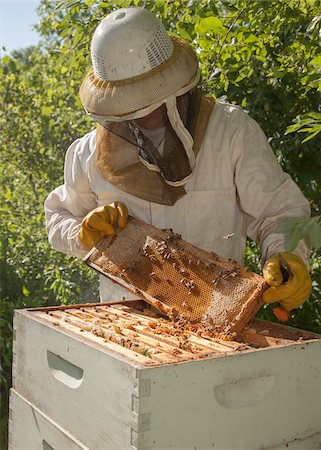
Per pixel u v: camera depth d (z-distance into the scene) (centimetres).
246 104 261
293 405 142
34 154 524
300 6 237
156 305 162
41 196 491
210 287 159
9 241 423
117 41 162
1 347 389
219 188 197
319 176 251
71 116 495
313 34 227
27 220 477
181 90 166
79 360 142
